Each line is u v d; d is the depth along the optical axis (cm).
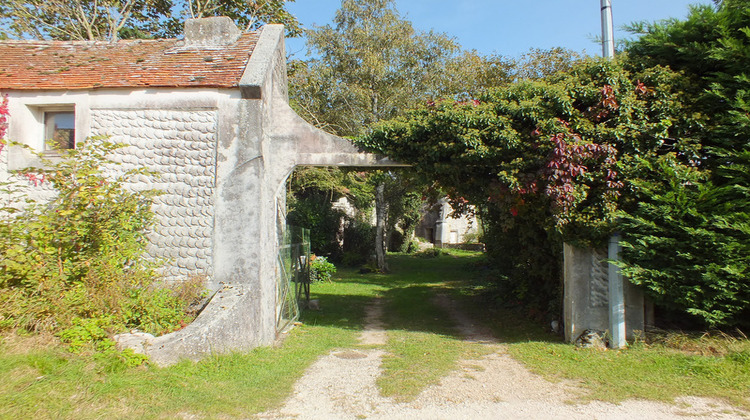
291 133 776
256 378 531
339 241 2459
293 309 960
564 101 673
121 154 711
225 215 705
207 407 437
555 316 834
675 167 642
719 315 604
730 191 618
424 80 1942
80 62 806
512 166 700
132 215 655
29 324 504
